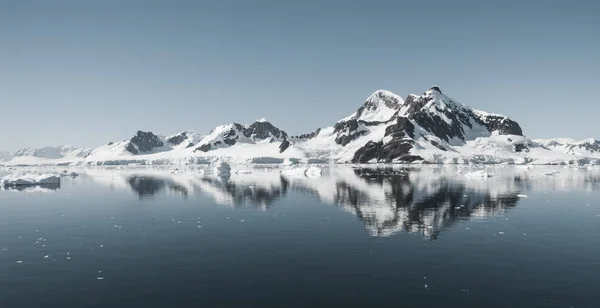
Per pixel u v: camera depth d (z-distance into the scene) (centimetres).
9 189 7700
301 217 3978
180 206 4919
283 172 13700
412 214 4084
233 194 6281
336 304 1783
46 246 2880
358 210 4397
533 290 1930
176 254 2619
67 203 5344
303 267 2311
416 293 1903
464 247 2722
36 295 1928
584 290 1928
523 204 4816
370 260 2434
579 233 3142
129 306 1784
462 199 5331
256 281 2084
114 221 3881
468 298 1842
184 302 1823
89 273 2248
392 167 19612
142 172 16412
